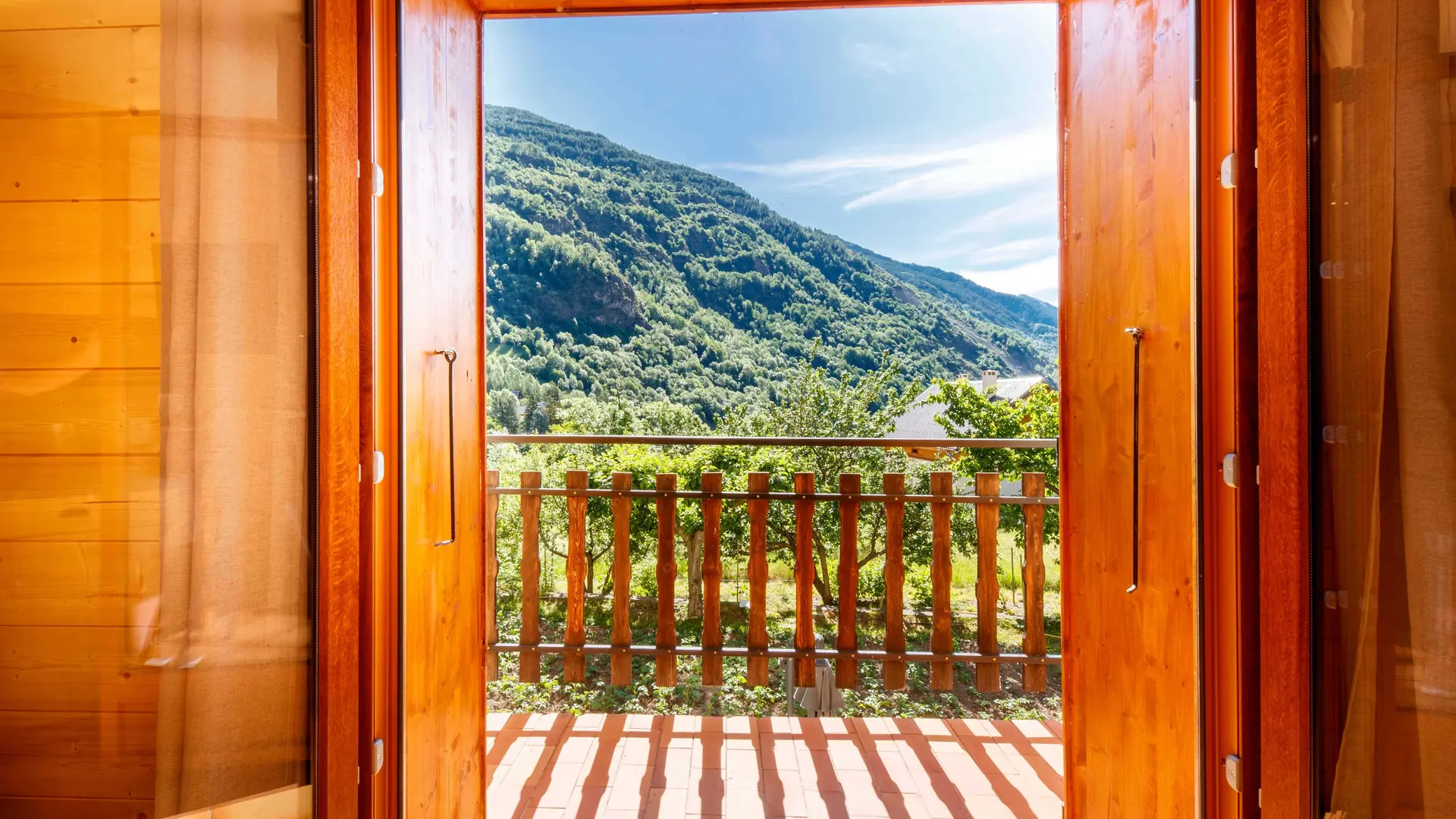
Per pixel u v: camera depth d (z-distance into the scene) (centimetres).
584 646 309
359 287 138
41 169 131
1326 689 121
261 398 128
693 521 508
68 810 131
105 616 131
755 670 307
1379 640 118
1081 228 195
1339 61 120
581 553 312
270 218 128
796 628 307
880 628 543
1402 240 116
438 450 179
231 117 127
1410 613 116
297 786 129
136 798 131
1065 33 205
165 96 126
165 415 125
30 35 130
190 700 126
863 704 438
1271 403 123
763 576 308
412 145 163
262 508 127
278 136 128
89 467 130
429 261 175
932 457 344
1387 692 117
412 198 162
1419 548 115
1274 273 123
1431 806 114
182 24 126
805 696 308
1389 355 117
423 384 169
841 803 227
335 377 130
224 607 126
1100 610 184
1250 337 127
